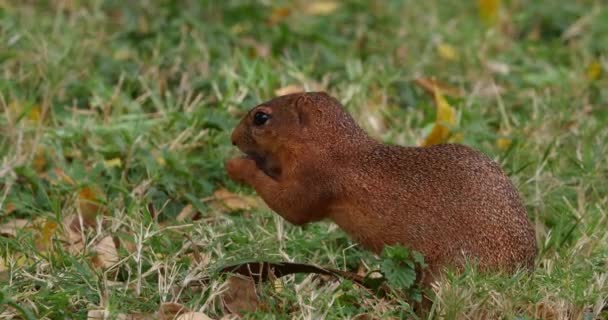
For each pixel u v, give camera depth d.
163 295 9.27
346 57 14.99
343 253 10.30
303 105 9.76
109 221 10.75
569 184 11.83
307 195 9.61
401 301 9.09
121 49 14.45
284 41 15.12
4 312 8.91
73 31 14.43
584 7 17.50
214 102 13.38
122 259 9.79
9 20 14.38
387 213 9.29
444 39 15.70
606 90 14.48
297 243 10.48
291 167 9.71
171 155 11.59
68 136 12.06
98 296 9.23
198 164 11.80
